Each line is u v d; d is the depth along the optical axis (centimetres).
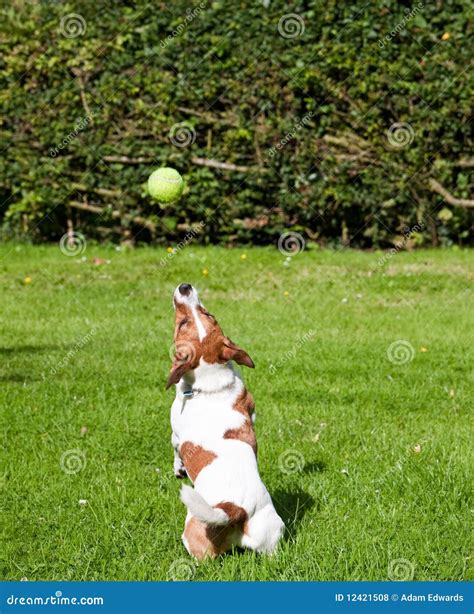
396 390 917
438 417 846
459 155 1620
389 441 775
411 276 1437
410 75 1585
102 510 635
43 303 1295
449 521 621
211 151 1650
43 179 1666
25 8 1619
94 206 1703
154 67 1619
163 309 1263
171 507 643
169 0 1600
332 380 958
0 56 1639
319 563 563
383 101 1595
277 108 1619
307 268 1496
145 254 1620
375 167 1622
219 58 1608
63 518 631
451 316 1223
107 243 1719
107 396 899
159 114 1630
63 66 1628
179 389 597
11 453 751
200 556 550
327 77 1595
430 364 1013
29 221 1728
